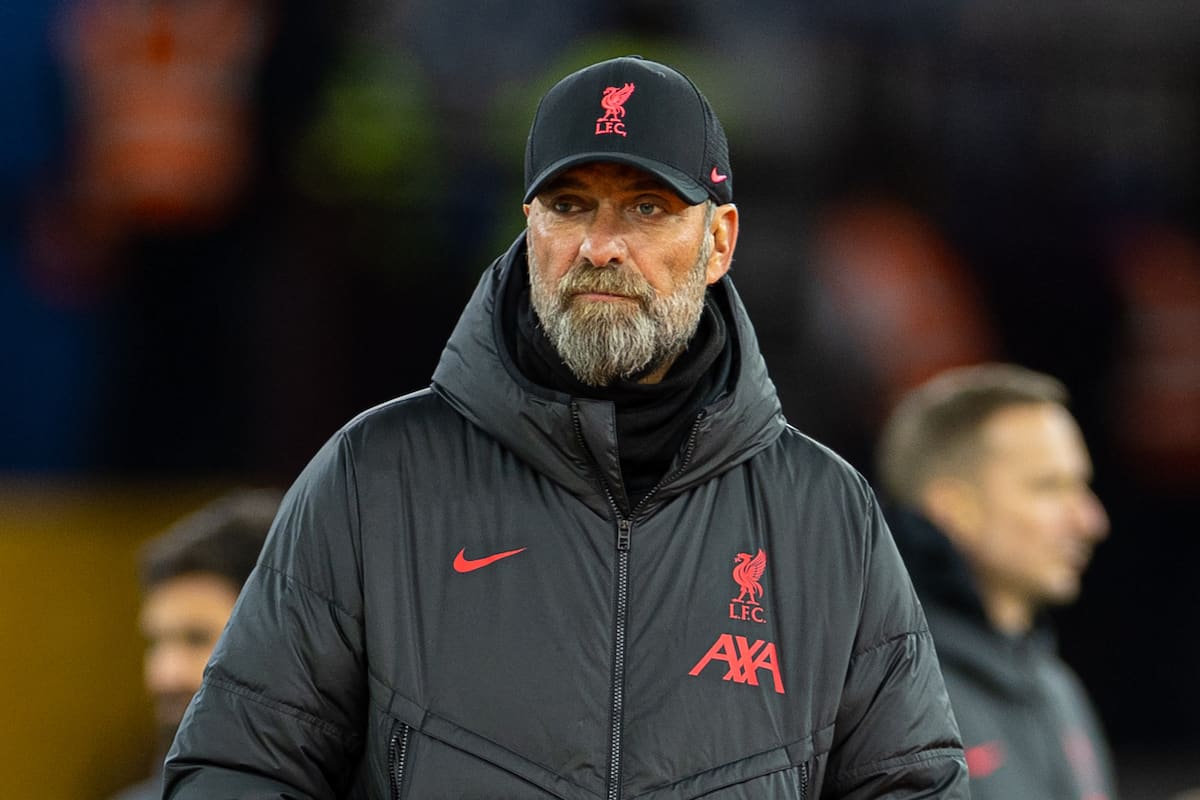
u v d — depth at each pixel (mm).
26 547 21969
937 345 27109
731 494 8414
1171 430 28438
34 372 23594
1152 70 29234
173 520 23234
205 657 11812
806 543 8422
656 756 7855
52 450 23422
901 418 14195
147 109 24312
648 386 8219
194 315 24172
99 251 24078
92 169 24297
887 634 8492
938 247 27875
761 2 27469
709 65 26875
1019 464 13648
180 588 11844
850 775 8406
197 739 7938
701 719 7941
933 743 8461
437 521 8156
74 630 21828
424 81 25891
